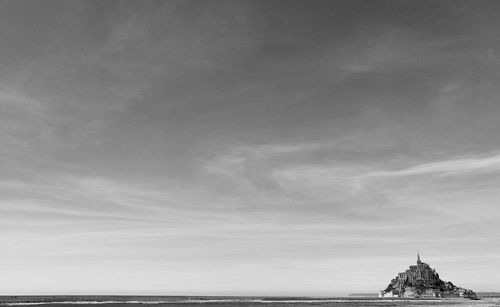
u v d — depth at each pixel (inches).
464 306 6451.8
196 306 6166.3
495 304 7613.2
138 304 6407.5
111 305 5994.1
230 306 6230.3
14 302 6505.9
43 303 6166.3
